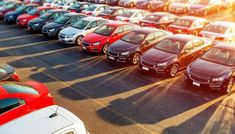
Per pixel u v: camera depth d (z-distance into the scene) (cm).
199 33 1864
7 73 1136
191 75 1244
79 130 630
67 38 1942
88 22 2033
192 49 1477
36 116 655
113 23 1892
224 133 930
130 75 1423
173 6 3148
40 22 2303
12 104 841
